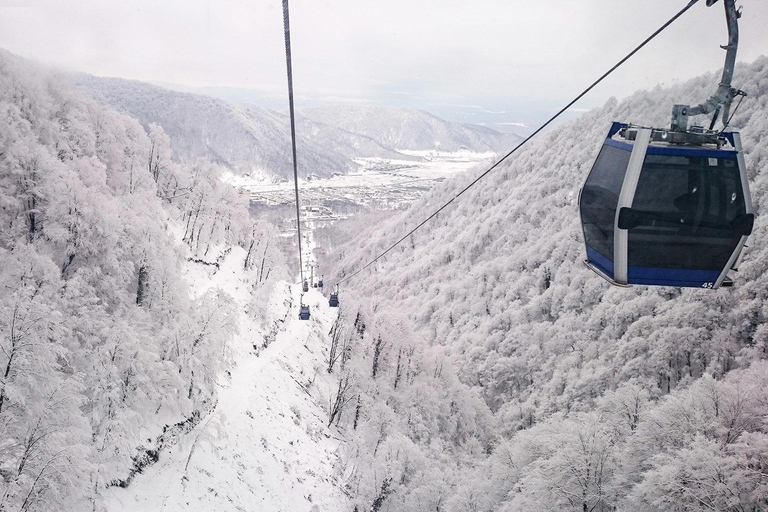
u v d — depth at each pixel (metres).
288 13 13.43
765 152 136.25
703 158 10.64
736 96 10.34
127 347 41.28
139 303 52.97
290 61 14.95
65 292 40.78
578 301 129.50
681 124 10.98
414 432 79.12
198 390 51.59
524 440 57.62
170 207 101.81
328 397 83.69
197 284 89.06
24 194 49.34
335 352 95.38
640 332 100.12
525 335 125.56
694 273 10.96
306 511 51.94
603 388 90.69
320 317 116.62
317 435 69.12
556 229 179.88
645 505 41.28
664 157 10.66
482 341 134.75
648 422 47.81
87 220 48.25
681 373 92.25
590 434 46.75
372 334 96.06
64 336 36.69
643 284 11.12
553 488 44.91
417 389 86.00
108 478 36.38
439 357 96.06
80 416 32.47
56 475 29.72
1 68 59.28
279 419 65.25
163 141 105.88
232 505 44.91
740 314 91.81
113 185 80.19
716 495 37.31
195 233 102.69
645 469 45.91
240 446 53.88
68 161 61.94
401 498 59.25
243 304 92.44
